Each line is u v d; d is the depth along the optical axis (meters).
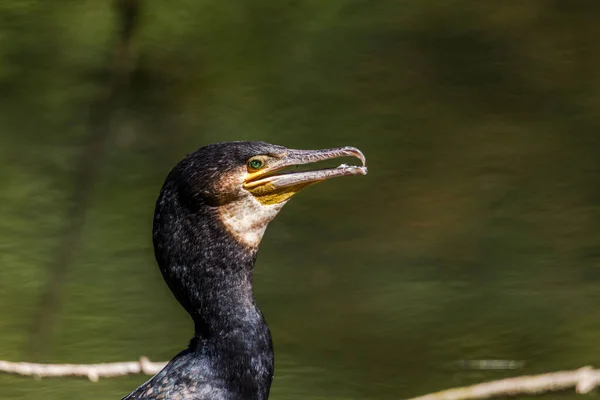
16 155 15.50
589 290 12.99
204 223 6.86
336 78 17.08
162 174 15.31
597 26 18.41
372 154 15.91
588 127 16.50
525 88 17.28
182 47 17.19
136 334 11.97
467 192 15.25
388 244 14.23
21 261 13.20
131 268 13.39
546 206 14.97
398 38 18.03
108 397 10.70
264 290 13.17
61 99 16.36
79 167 15.30
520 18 18.61
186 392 6.76
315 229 14.58
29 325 11.89
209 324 6.88
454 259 13.83
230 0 17.89
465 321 12.36
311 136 15.96
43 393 10.73
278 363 11.55
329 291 13.09
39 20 17.31
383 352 11.77
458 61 17.72
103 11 17.14
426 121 16.56
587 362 11.34
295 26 18.03
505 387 7.07
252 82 17.00
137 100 16.48
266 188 6.97
